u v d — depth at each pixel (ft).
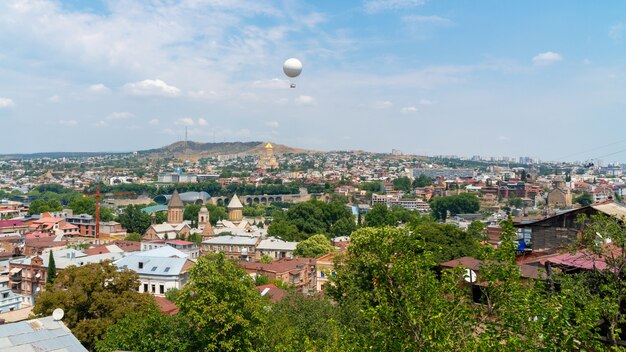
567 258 166.40
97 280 256.52
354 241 256.11
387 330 100.07
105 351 184.03
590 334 92.38
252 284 218.38
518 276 101.19
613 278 120.06
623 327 123.24
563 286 116.88
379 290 106.73
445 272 108.27
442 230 322.75
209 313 192.34
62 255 461.78
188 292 203.82
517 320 94.94
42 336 139.33
